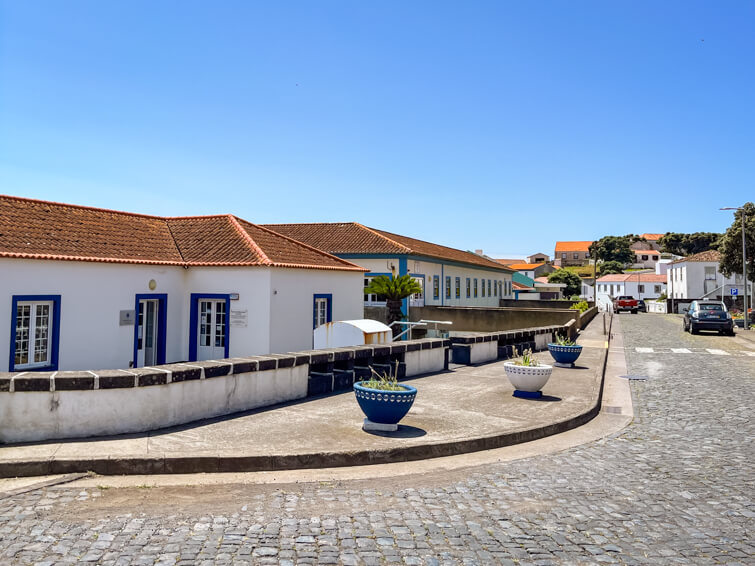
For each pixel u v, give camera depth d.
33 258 12.98
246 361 9.42
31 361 13.20
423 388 12.22
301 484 6.25
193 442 7.31
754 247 47.19
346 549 4.54
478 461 7.36
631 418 10.24
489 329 30.80
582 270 131.38
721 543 4.79
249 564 4.22
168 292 16.95
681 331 33.22
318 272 19.36
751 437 8.79
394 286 25.48
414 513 5.40
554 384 13.05
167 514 5.23
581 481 6.50
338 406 9.88
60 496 5.66
